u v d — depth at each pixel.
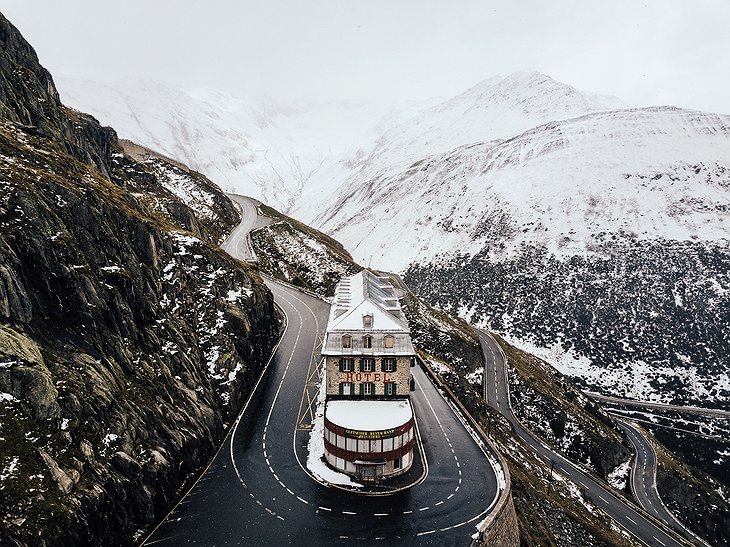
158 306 50.88
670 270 174.88
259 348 66.12
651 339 155.00
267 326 72.00
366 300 50.50
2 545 24.78
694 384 139.50
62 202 43.50
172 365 47.19
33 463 29.14
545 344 158.62
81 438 32.78
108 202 50.59
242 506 39.25
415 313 108.31
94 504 30.52
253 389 59.50
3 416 30.03
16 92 60.28
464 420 57.34
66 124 68.81
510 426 84.06
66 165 53.75
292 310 89.50
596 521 63.16
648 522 70.44
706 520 85.25
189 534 35.69
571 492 69.25
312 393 58.88
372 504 40.62
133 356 43.09
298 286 107.62
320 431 51.12
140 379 42.19
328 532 36.75
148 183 101.88
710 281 168.25
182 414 44.19
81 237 43.50
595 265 183.88
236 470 44.19
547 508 56.12
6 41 63.34
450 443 51.78
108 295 42.97
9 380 31.14
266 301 73.75
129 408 38.28
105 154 88.81
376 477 44.47
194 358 51.38
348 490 42.28
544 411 96.31
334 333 49.09
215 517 37.72
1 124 52.72
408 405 48.72
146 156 141.50
